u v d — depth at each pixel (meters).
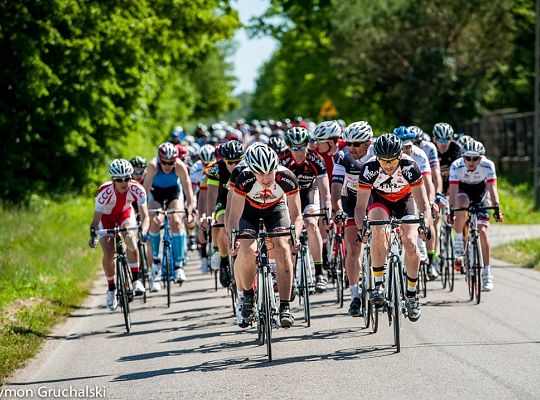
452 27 69.19
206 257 23.55
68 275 25.83
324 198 18.45
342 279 19.23
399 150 14.48
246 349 15.21
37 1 39.03
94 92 42.22
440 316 17.36
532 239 30.12
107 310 20.94
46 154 43.41
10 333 17.16
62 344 16.89
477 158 19.78
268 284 14.31
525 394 11.18
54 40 39.53
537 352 13.67
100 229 19.67
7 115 40.84
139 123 50.31
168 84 63.88
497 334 15.27
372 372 12.80
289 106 126.50
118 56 43.31
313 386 12.18
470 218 19.44
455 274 24.47
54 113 41.31
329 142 19.31
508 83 74.00
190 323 18.42
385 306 15.23
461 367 12.85
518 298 19.31
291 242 14.34
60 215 38.81
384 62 71.94
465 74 68.50
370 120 87.69
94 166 46.56
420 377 12.37
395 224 14.57
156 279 22.05
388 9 69.56
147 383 13.12
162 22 46.47
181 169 22.41
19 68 39.69
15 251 28.22
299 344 15.28
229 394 12.05
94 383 13.38
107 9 42.16
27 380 13.92
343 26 71.25
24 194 41.22
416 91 69.44
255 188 14.91
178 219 22.11
